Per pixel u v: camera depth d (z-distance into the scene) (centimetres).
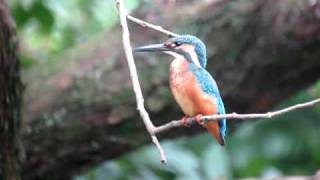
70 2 1374
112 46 1156
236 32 1119
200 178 1355
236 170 1533
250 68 1133
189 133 1190
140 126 1147
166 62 1120
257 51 1124
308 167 1570
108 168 1334
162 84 1121
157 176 1348
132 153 1341
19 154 1007
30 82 1161
